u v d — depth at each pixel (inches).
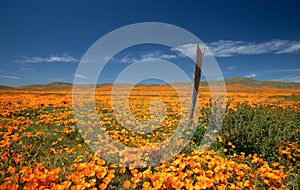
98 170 159.2
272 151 241.6
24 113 506.6
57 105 628.4
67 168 181.9
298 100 769.6
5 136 251.3
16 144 239.5
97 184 164.1
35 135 276.7
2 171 159.2
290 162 216.8
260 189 148.4
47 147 250.8
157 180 146.1
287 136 270.7
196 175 173.2
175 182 144.0
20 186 140.6
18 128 341.7
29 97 951.6
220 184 153.6
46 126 348.5
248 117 335.6
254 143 253.6
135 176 159.5
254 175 159.9
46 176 137.6
